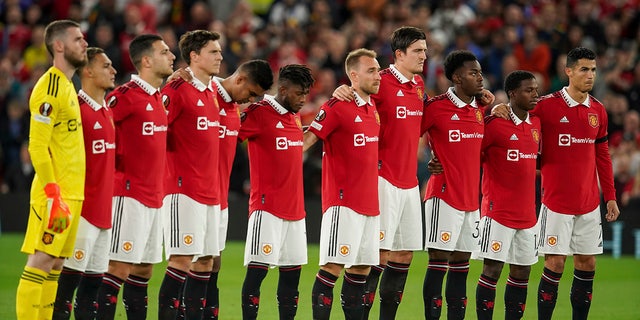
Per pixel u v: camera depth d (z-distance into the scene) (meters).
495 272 39.34
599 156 41.62
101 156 33.41
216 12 91.06
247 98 37.06
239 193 68.50
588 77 39.91
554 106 40.38
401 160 38.25
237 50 77.62
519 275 39.69
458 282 39.16
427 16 81.62
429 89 75.94
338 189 36.97
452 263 39.31
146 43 34.69
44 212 31.78
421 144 66.81
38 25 84.44
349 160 36.81
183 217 35.84
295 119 37.31
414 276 55.78
